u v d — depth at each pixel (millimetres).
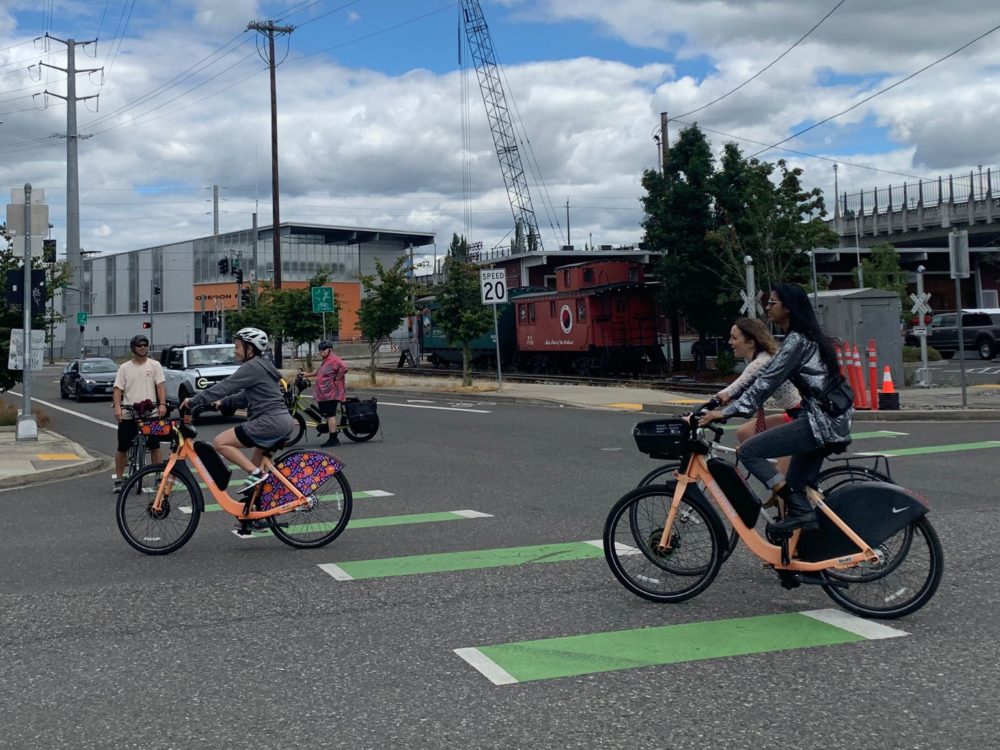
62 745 4148
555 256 54406
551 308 36812
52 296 23391
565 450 14602
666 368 35719
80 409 28672
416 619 5922
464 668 4996
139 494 8094
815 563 5805
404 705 4500
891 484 5711
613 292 34469
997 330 36719
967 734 4062
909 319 36250
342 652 5309
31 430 17484
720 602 6148
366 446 16094
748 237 29234
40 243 17516
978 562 6996
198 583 6984
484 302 26578
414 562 7484
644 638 5441
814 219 29172
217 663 5180
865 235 58312
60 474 13812
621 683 4730
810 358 5703
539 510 9680
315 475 8062
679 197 31297
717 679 4762
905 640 5324
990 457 12422
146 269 100125
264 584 6898
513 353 41250
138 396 11734
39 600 6602
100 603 6480
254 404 8031
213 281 93188
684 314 33031
